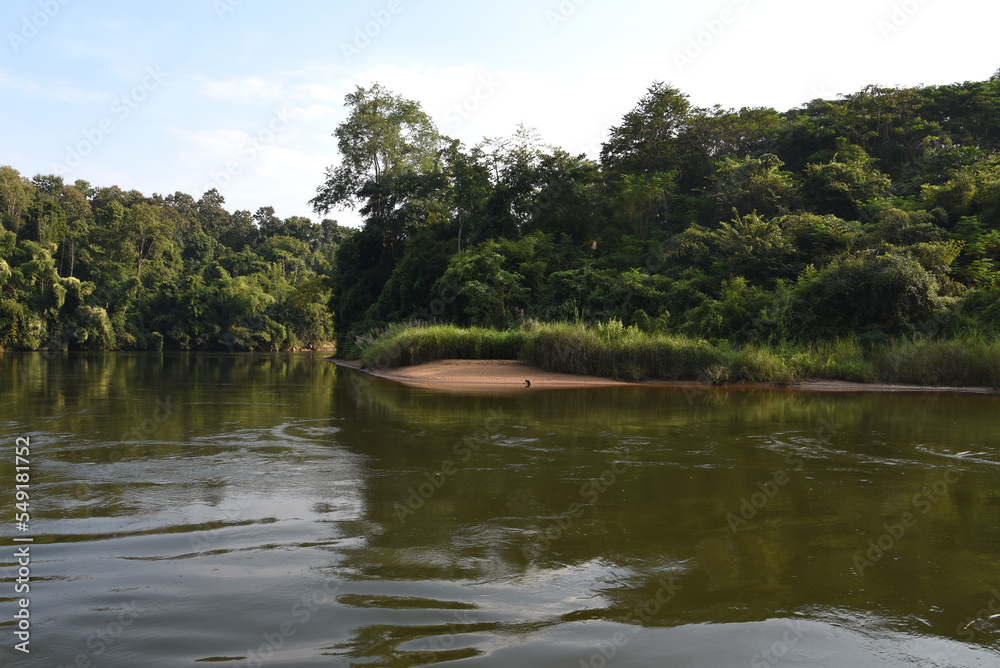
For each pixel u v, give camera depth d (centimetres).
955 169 2886
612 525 364
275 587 273
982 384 1376
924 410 946
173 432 696
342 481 466
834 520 376
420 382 1527
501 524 365
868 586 278
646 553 318
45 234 4759
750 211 2758
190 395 1154
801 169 3562
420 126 3506
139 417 821
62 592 266
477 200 3045
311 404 1003
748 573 292
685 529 358
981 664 210
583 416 855
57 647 218
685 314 1992
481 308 2314
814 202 2648
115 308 4947
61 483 454
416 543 331
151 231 5494
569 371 1614
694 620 244
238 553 315
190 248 6806
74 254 4962
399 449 596
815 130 3578
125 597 262
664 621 243
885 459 560
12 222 4909
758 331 1784
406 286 2906
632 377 1511
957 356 1400
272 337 5844
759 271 2130
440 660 211
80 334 4481
